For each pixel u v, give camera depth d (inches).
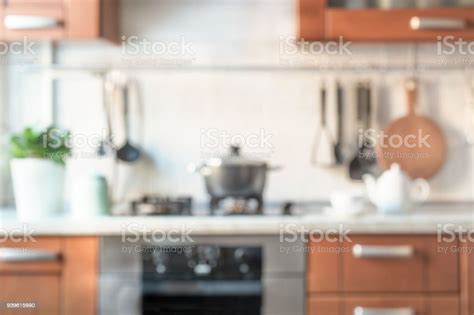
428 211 97.3
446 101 107.3
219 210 94.3
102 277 84.9
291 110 107.4
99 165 107.0
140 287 84.7
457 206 104.9
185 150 107.4
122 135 107.0
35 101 107.3
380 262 84.9
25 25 93.5
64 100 107.0
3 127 106.8
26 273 85.1
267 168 96.0
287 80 107.4
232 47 107.6
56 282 85.1
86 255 85.1
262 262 84.5
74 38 94.9
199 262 84.7
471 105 107.0
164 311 84.7
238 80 107.6
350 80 107.2
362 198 94.1
